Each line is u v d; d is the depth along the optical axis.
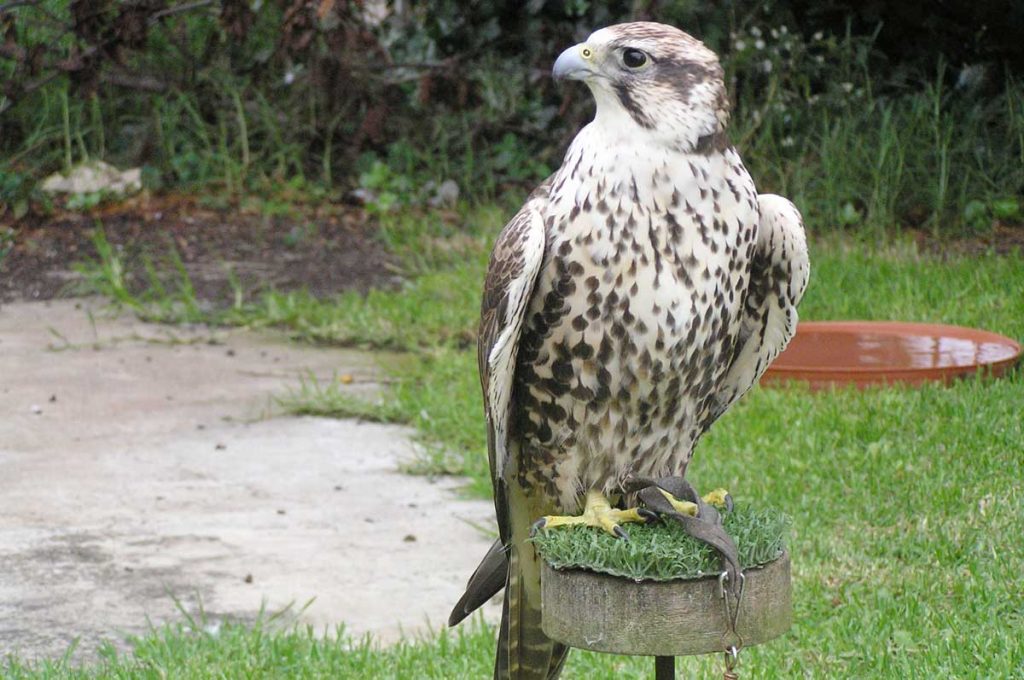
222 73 14.63
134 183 14.14
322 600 6.20
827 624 5.72
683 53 4.11
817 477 7.04
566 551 3.79
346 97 13.91
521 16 13.92
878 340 9.23
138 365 9.83
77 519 7.12
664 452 4.55
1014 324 9.52
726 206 4.17
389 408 8.72
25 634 5.87
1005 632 5.55
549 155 14.27
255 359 10.00
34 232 13.15
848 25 13.05
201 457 8.05
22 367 9.75
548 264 4.21
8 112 14.22
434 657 5.52
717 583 3.68
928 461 7.15
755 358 4.76
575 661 5.65
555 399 4.39
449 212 13.70
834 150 12.48
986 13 13.17
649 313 4.16
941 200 12.12
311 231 13.23
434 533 6.96
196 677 5.34
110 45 13.12
